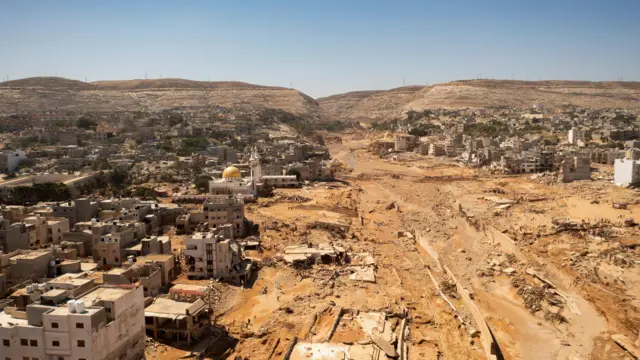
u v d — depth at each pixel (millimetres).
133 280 94875
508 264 126312
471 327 94625
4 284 86438
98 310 66188
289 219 169250
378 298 104625
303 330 90125
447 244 146375
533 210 175125
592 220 156250
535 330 95750
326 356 81062
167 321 86000
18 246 111812
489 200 199000
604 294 105688
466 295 107000
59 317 64062
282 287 109688
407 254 136500
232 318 94938
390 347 84000
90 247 117438
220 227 135625
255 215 173250
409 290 111375
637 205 172375
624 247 126312
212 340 84688
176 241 135000
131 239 119000
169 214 151750
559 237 140250
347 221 169875
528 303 105500
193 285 102250
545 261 125125
